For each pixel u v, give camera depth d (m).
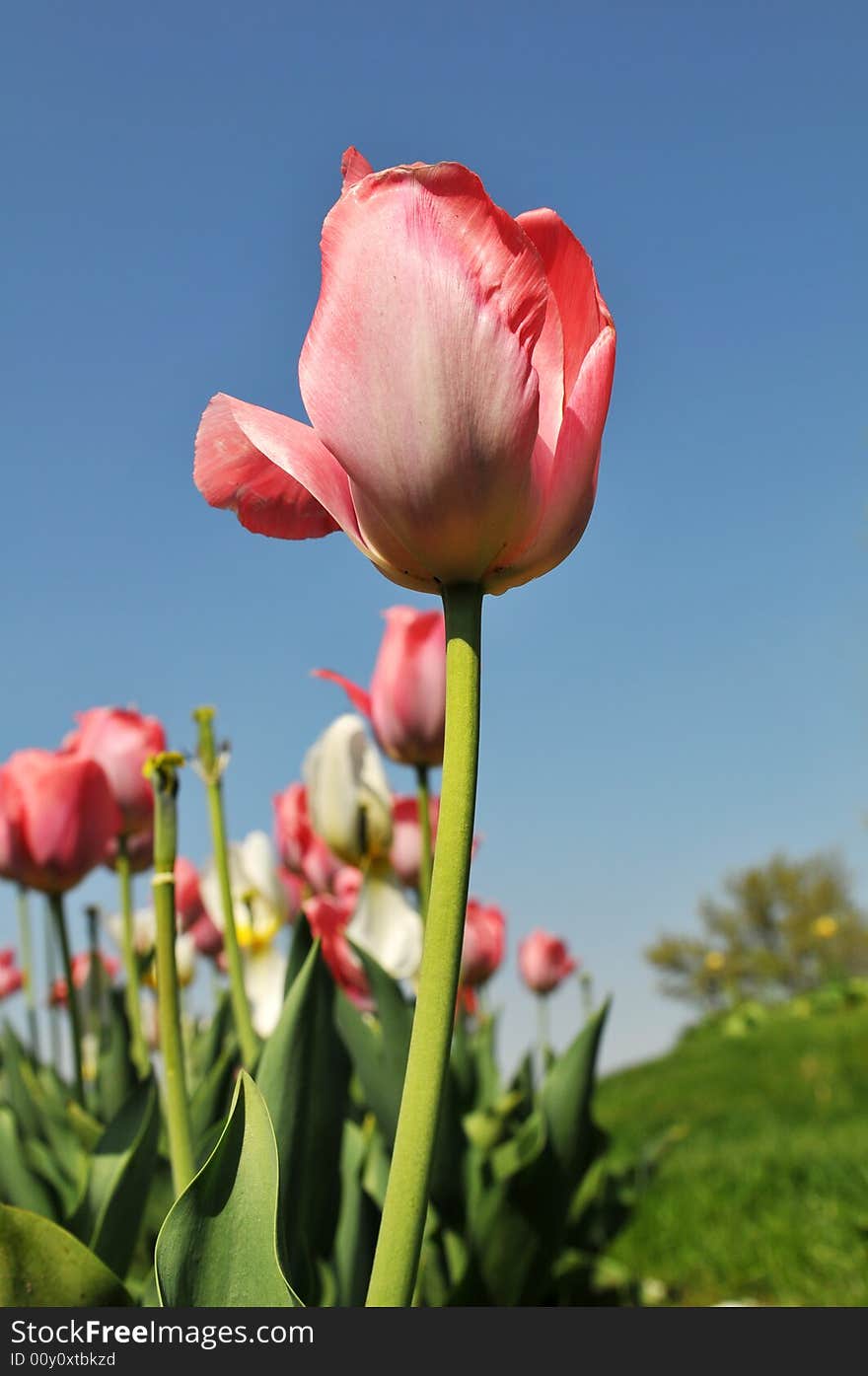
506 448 0.32
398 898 0.77
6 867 0.72
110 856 0.86
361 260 0.32
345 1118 0.57
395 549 0.34
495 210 0.32
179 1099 0.45
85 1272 0.42
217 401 0.39
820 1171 1.50
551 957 1.17
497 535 0.33
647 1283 1.17
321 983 0.54
